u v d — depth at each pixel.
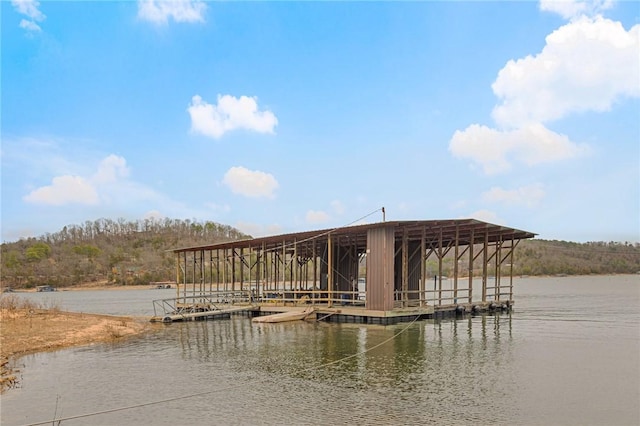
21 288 90.62
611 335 20.83
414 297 32.00
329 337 20.42
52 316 27.25
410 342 18.88
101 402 11.41
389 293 24.80
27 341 19.42
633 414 10.01
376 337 20.23
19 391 12.45
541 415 9.94
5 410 10.88
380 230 25.00
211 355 17.00
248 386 12.56
